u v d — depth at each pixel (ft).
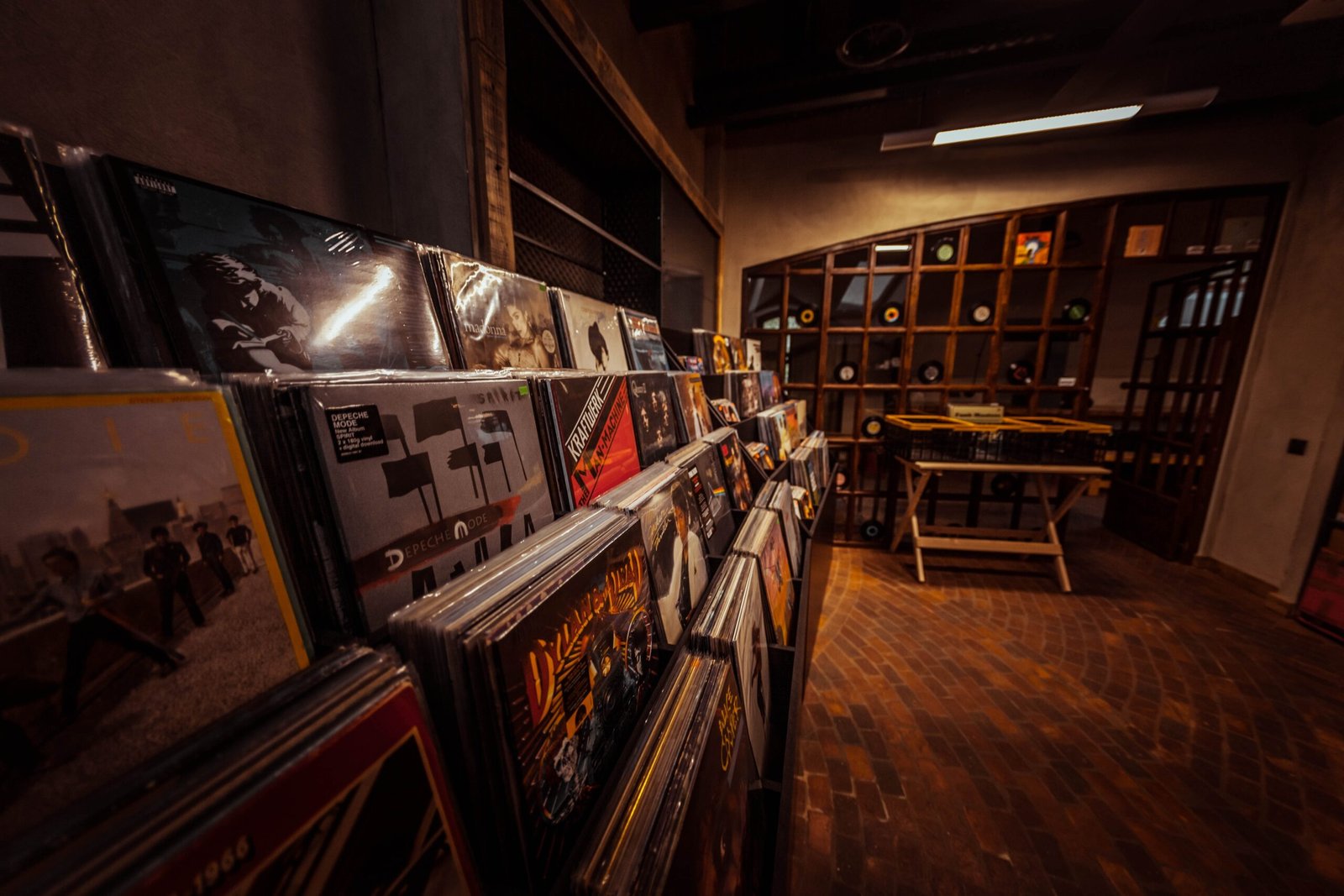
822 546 7.93
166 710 1.15
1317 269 9.76
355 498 1.69
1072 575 10.75
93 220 1.67
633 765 1.94
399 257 2.68
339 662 1.35
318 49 3.28
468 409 2.28
